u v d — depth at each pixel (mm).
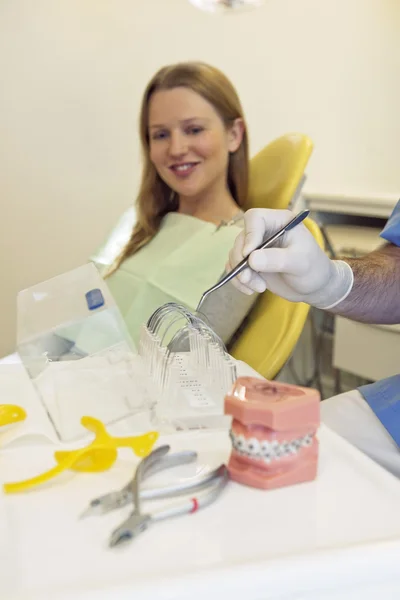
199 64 1301
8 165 1639
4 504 441
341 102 1803
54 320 766
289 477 466
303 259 649
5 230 1670
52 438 567
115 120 1703
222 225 1236
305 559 357
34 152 1651
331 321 1856
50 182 1680
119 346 736
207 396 654
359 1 1727
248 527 409
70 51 1624
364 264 788
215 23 1693
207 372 693
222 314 1087
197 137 1271
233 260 697
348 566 357
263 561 356
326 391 1916
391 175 1739
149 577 344
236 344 1104
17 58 1591
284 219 694
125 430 585
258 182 1342
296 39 1759
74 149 1682
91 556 375
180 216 1348
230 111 1299
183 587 335
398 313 805
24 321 789
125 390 661
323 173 1854
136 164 1750
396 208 886
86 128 1680
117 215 1764
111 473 490
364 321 803
